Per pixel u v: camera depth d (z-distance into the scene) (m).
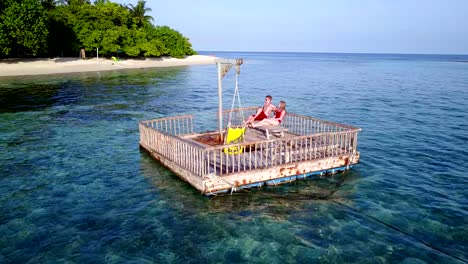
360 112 31.55
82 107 32.00
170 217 11.40
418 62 170.88
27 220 11.23
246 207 12.04
